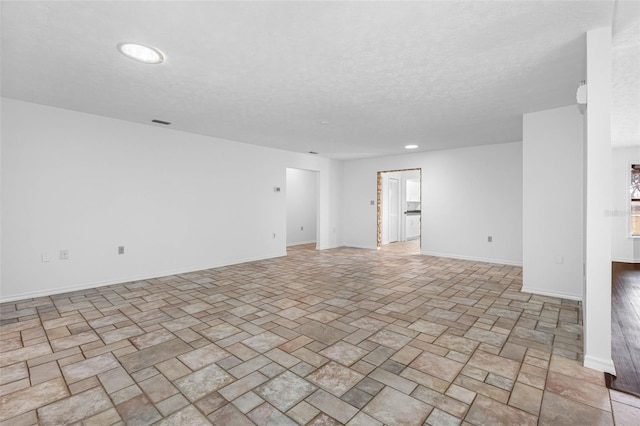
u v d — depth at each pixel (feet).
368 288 13.17
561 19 6.27
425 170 21.93
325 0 5.67
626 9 5.99
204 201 17.04
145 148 14.73
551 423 5.07
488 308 10.59
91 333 8.59
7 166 11.28
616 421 5.11
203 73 8.90
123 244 14.10
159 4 5.82
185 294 12.29
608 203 6.66
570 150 11.57
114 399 5.72
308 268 17.37
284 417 5.23
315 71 8.75
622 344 8.05
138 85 9.86
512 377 6.43
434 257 21.02
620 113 13.19
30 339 8.21
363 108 12.01
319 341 8.08
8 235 11.32
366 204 25.57
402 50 7.56
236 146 18.52
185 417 5.24
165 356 7.30
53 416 5.25
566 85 9.68
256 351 7.54
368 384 6.17
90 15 6.18
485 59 8.03
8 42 7.26
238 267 17.65
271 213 20.68
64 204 12.50
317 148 20.71
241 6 5.85
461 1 5.70
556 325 9.12
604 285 6.72
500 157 18.75
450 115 12.85
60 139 12.36
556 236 11.84
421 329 8.84
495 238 18.99
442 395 5.82
